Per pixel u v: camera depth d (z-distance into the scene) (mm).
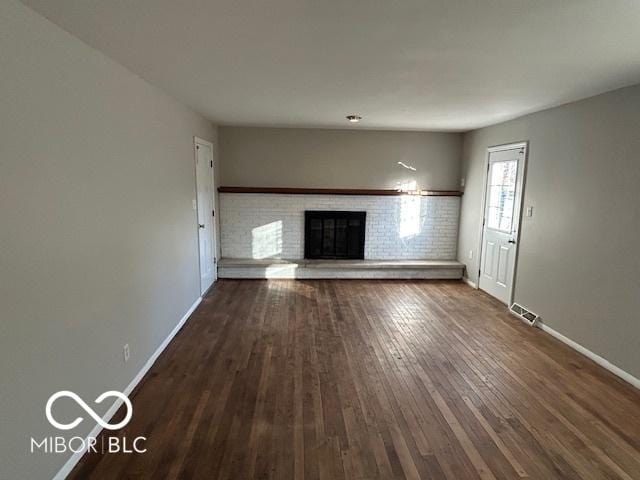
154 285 3240
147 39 2102
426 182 6164
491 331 3957
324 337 3764
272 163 5992
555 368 3188
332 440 2283
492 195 5117
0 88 1532
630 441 2303
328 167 6051
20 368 1664
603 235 3227
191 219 4406
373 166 6078
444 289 5477
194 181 4523
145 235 3041
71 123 2029
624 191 3025
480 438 2320
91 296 2238
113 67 2498
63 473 1959
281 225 6059
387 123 5223
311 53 2336
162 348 3428
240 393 2766
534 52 2256
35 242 1746
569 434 2361
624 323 3020
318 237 6133
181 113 3982
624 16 1736
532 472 2053
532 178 4230
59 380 1939
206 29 1959
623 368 3025
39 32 1766
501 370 3146
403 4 1651
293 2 1643
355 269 5902
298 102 3865
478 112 4227
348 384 2906
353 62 2504
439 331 3945
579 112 3512
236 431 2348
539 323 4059
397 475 2021
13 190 1606
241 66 2619
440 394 2787
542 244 4039
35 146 1744
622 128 3043
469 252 5789
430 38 2059
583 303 3455
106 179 2412
